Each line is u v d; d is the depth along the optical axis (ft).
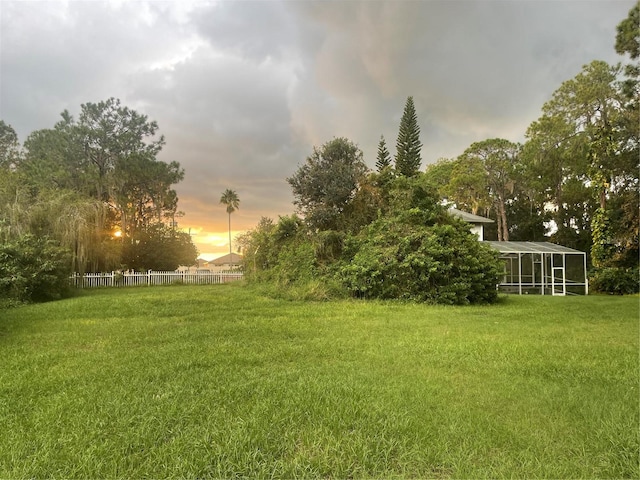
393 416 11.10
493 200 122.42
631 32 44.88
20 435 9.82
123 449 9.13
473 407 12.05
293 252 56.54
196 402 12.06
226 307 38.34
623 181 75.41
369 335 23.97
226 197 229.04
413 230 50.26
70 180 103.09
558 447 9.55
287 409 11.44
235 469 8.43
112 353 18.95
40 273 47.98
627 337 23.93
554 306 42.80
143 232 120.26
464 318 32.19
